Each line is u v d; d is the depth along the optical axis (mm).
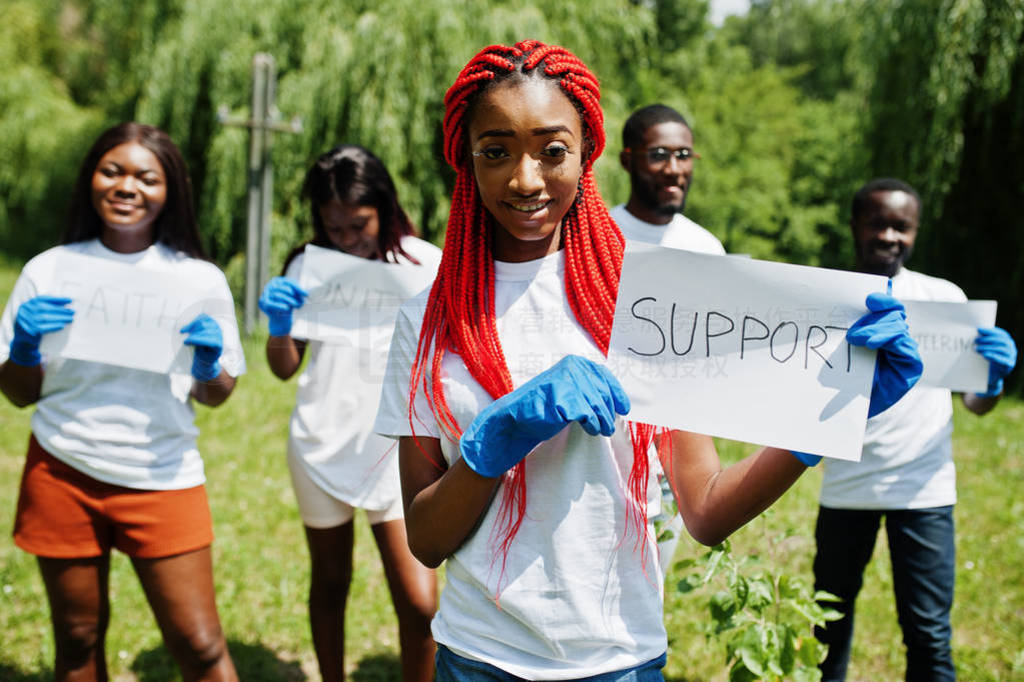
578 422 1453
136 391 2400
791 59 32375
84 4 16375
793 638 2346
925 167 9195
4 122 15422
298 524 4734
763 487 1436
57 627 2455
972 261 9695
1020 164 9219
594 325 1523
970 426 7230
